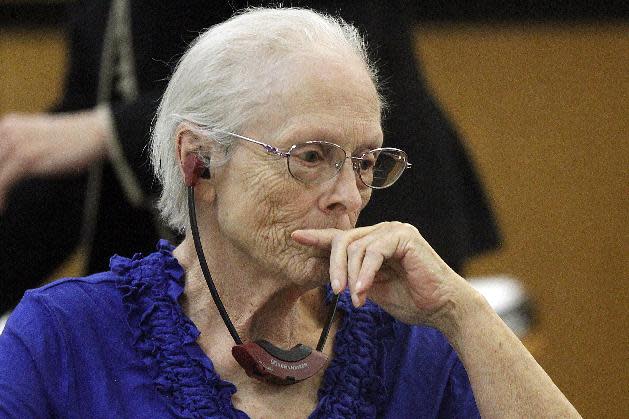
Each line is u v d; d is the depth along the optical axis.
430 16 12.79
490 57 12.94
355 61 5.99
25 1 13.11
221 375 6.22
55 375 6.09
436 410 6.44
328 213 5.92
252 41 5.95
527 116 13.02
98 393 6.09
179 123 6.11
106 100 9.10
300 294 6.18
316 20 6.09
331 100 5.85
